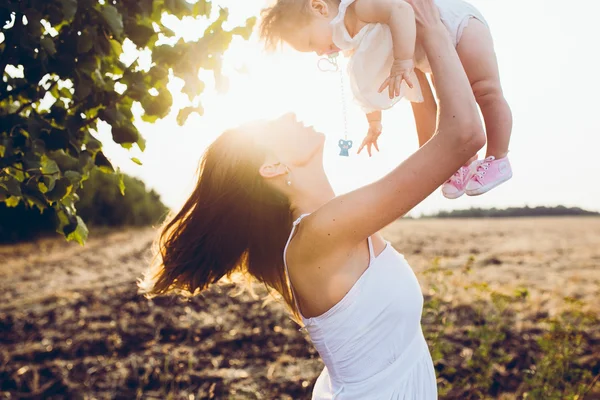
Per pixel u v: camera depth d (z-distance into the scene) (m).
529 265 12.45
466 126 1.88
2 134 2.12
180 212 2.49
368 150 2.79
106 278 11.88
